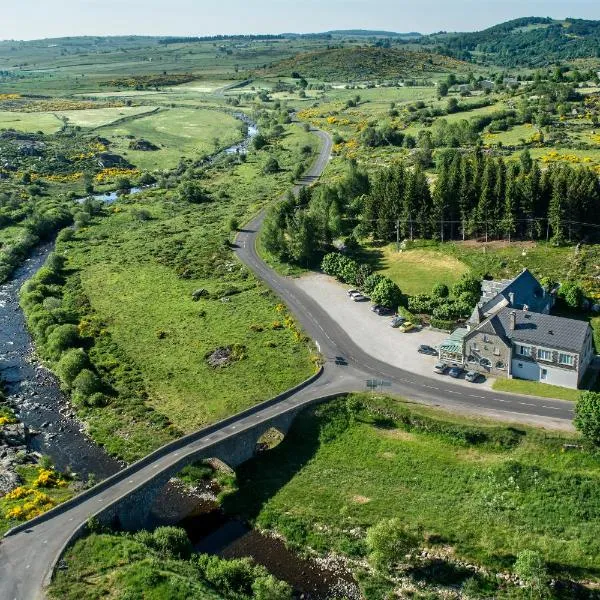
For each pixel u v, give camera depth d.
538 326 96.31
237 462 86.19
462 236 157.88
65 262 169.75
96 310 137.62
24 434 94.62
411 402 92.62
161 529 71.81
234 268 154.25
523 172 166.50
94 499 74.62
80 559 66.00
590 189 141.00
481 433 84.12
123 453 89.94
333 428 91.19
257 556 72.00
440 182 157.00
